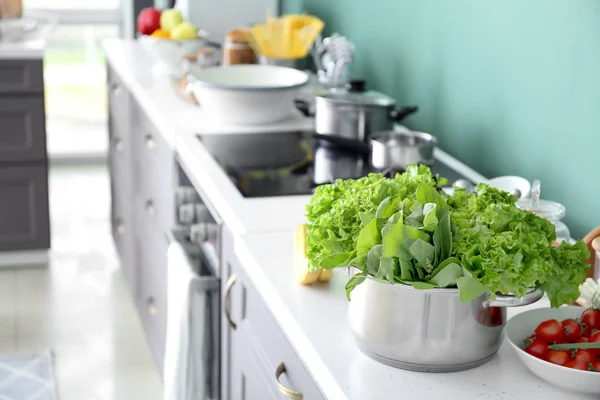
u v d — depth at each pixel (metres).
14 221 4.77
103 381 3.86
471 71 3.25
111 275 4.76
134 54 4.56
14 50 4.56
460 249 2.12
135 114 4.11
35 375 3.87
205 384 3.06
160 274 3.70
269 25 3.94
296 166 3.17
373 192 2.26
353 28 4.08
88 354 4.04
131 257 4.36
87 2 6.15
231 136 3.43
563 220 2.89
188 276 2.99
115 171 4.66
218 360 3.04
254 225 2.75
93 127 6.52
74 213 5.54
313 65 4.36
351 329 2.25
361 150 3.31
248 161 3.18
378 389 2.14
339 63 3.72
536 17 2.93
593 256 2.43
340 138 3.31
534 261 2.11
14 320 4.30
